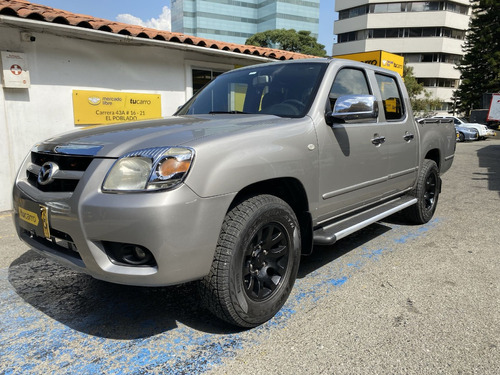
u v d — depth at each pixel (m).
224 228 2.24
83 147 2.27
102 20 6.71
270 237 2.53
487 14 36.06
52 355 2.26
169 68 7.34
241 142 2.30
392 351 2.26
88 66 6.38
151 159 2.03
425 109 39.62
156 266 2.03
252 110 3.22
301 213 2.85
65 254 2.31
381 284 3.17
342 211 3.27
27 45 5.73
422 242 4.23
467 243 4.20
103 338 2.44
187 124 2.63
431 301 2.87
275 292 2.58
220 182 2.13
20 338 2.44
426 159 4.87
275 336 2.43
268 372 2.09
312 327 2.53
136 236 1.95
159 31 7.18
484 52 36.78
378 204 4.02
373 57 13.30
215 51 7.30
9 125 5.72
